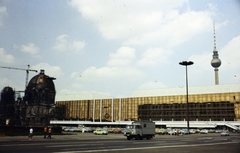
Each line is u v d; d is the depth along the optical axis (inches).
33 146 931.3
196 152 804.0
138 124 1569.9
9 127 1983.3
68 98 6368.1
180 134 2664.9
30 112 3646.7
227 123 4040.4
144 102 5428.2
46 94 3799.2
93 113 5900.6
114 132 2997.0
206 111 4739.2
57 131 2256.4
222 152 810.2
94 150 807.7
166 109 5142.7
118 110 5659.5
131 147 949.2
